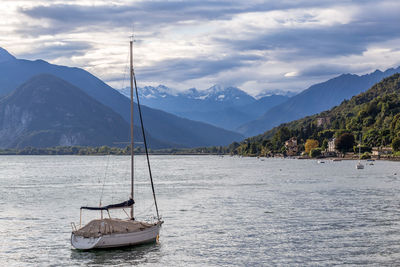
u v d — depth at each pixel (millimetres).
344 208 101000
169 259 62562
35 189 157750
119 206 70250
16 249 68000
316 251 65562
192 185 165875
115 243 66938
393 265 59312
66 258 63562
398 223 83500
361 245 68375
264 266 59375
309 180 180625
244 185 162000
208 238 73438
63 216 95500
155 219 91000
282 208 102250
